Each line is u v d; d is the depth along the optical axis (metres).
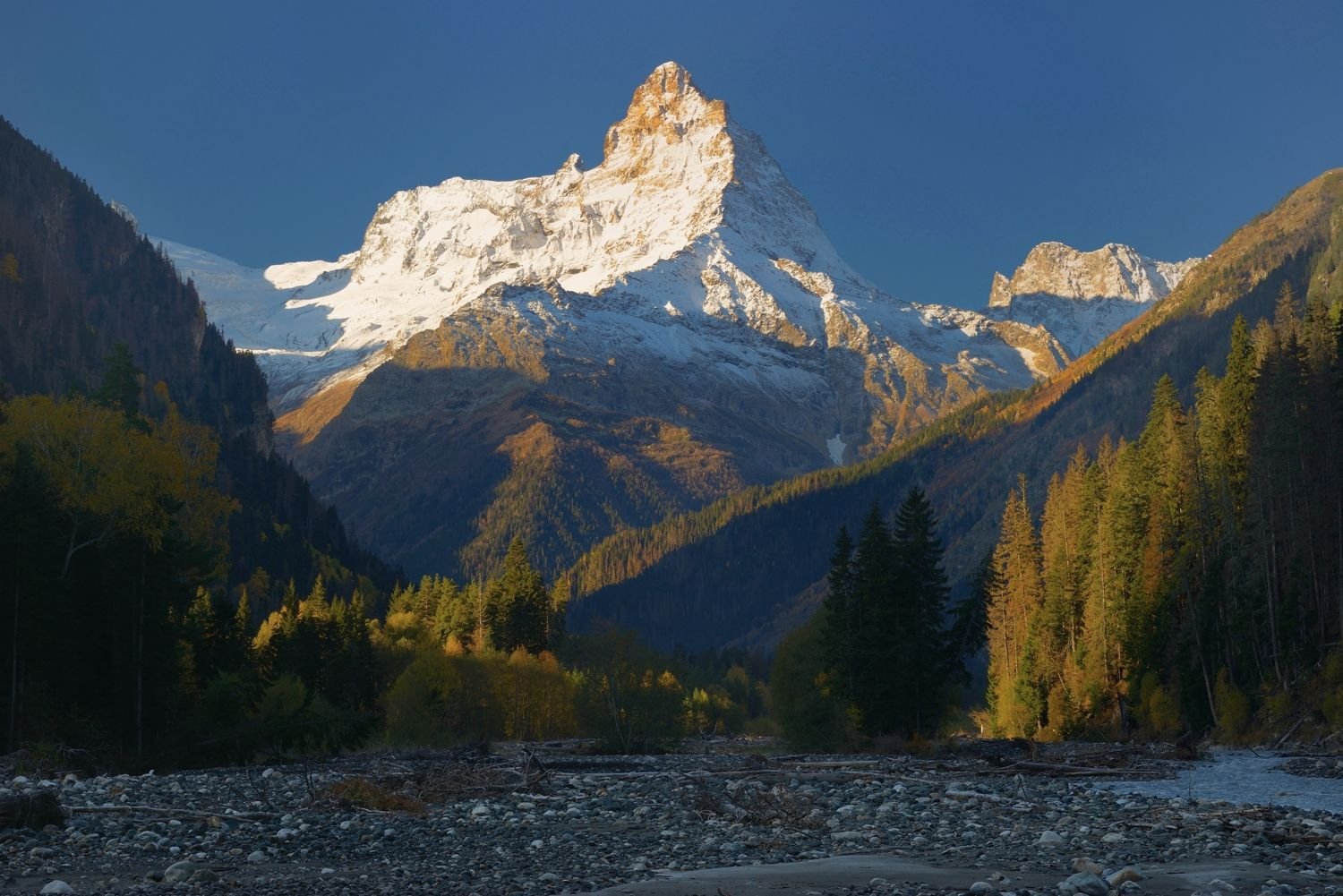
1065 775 51.31
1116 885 20.06
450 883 20.86
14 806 26.06
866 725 83.12
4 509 55.56
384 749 72.94
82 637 59.84
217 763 56.50
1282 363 86.75
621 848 25.64
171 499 65.50
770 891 19.81
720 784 40.44
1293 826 28.48
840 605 86.38
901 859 23.91
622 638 81.88
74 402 65.31
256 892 19.78
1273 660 84.62
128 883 20.52
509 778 40.97
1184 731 90.19
